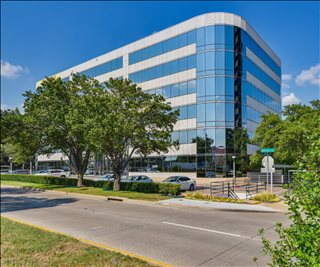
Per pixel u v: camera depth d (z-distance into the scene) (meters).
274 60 54.88
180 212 13.91
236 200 17.44
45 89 28.19
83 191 23.66
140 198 18.59
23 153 28.66
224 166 37.38
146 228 10.12
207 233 9.36
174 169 41.31
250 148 40.97
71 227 10.28
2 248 7.11
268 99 50.16
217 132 37.97
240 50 40.09
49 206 16.19
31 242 7.59
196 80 39.72
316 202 2.92
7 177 42.59
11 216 12.76
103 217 12.45
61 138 27.30
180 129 41.00
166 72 43.41
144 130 21.20
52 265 5.92
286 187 3.25
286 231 3.11
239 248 7.61
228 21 39.53
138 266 5.88
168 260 6.62
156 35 45.12
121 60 50.19
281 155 25.38
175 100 41.94
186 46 41.31
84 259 6.26
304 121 22.66
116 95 22.47
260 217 12.55
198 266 6.23
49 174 48.84
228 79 38.66
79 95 27.58
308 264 2.78
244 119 39.66
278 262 3.10
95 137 20.28
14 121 26.00
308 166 3.08
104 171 54.06
